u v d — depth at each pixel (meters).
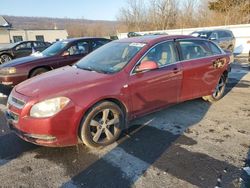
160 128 4.30
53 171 3.16
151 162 3.30
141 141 3.86
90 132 3.56
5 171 3.18
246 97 6.10
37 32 44.25
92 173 3.11
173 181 2.91
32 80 3.88
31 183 2.95
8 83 6.64
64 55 7.33
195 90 5.03
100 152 3.58
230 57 5.93
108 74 3.83
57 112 3.24
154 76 4.15
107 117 3.71
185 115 4.88
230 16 31.66
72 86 3.45
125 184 2.89
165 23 41.75
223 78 5.81
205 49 5.27
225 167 3.14
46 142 3.30
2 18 41.28
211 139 3.88
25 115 3.27
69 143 3.44
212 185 2.82
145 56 4.16
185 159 3.34
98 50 4.90
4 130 4.39
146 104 4.18
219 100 5.83
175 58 4.60
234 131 4.16
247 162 3.24
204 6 37.69
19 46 14.81
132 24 46.06
